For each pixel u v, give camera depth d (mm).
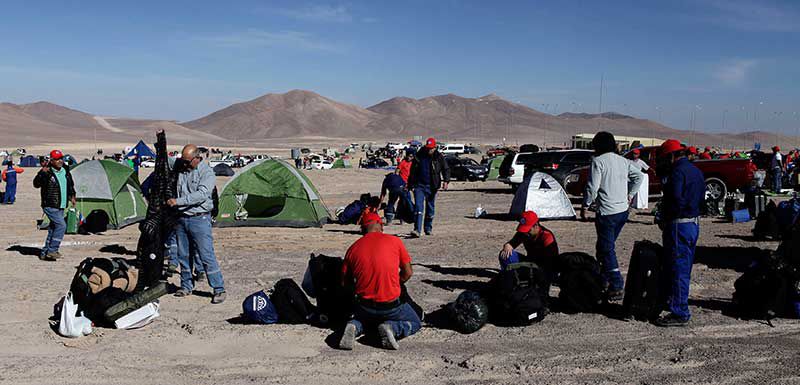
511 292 6637
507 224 15625
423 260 10555
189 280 8109
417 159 13516
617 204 7430
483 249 11680
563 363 5613
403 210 16094
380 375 5363
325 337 6398
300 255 11367
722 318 6984
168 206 7527
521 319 6652
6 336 6422
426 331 6594
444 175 13570
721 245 11719
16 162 74312
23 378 5266
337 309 6691
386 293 6066
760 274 6965
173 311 7406
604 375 5344
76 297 6809
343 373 5422
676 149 6586
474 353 5895
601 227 7516
